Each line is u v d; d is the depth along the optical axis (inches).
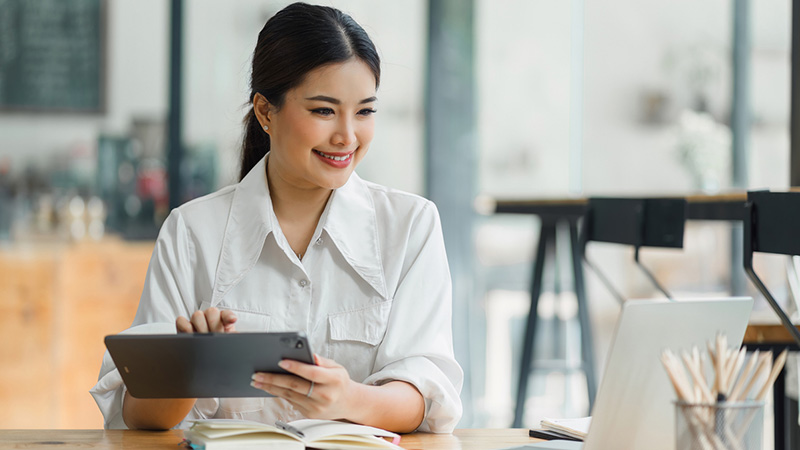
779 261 163.6
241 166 69.4
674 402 41.6
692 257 182.2
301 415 63.7
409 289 64.5
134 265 167.0
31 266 160.7
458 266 197.8
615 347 42.8
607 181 195.5
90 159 186.4
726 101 179.0
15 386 160.2
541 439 56.4
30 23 184.2
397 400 56.5
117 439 54.6
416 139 197.0
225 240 64.7
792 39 106.7
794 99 106.7
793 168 106.7
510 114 199.9
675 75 185.6
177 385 51.6
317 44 58.2
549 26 199.8
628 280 190.2
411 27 195.6
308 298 64.2
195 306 64.8
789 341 82.3
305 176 60.6
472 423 195.3
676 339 45.1
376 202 67.0
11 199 182.1
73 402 163.2
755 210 69.7
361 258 64.7
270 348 48.4
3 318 159.9
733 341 47.2
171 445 52.6
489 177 199.8
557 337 190.9
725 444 40.1
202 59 188.7
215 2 188.5
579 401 188.9
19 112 183.9
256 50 61.9
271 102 60.4
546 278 191.0
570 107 200.5
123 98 187.3
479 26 198.4
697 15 182.2
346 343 64.1
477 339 197.8
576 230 136.8
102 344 165.2
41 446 51.9
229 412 63.9
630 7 191.0
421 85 196.7
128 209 187.5
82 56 185.8
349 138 59.1
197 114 189.2
